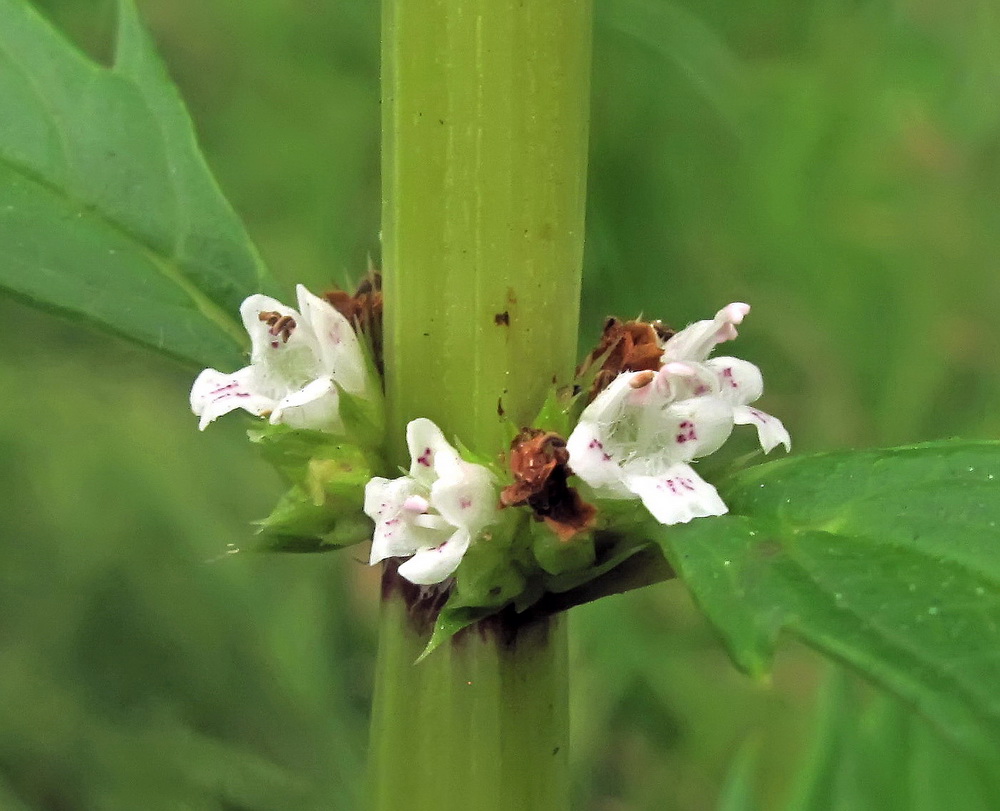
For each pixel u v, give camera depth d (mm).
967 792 94
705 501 71
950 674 63
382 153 74
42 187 82
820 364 152
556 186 73
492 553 73
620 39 153
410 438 73
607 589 73
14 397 154
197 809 131
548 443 72
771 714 134
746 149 157
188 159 83
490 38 72
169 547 146
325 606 147
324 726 138
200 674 140
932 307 152
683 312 151
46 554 144
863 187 159
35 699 134
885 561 68
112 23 164
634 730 138
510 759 74
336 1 170
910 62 167
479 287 73
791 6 169
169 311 82
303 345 76
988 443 71
